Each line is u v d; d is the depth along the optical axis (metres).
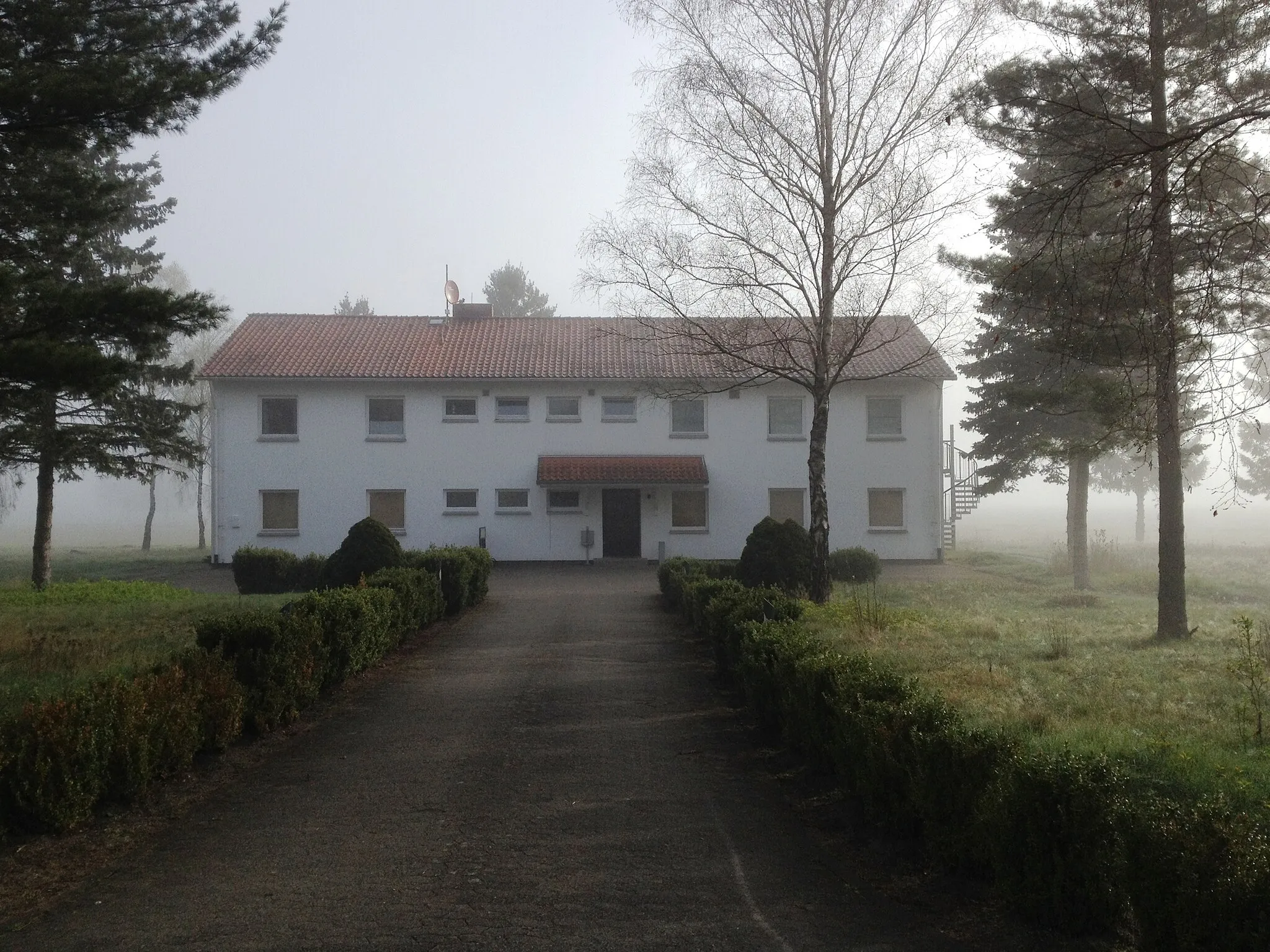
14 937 5.35
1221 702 10.18
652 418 36.69
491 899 5.83
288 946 5.19
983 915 5.45
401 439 36.25
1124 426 9.87
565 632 18.36
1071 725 8.91
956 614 19.39
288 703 10.41
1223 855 4.17
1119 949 4.84
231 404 36.00
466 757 9.27
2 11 13.42
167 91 13.70
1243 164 8.61
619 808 7.68
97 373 12.38
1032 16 13.43
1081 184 8.13
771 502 36.75
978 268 20.06
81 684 10.55
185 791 8.16
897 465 36.44
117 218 17.20
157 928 5.45
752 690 10.18
